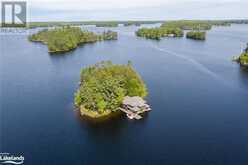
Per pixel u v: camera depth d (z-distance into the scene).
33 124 83.38
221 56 190.12
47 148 70.31
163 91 112.00
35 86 121.81
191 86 119.25
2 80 132.62
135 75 103.44
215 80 129.12
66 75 140.38
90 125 82.19
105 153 68.12
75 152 68.69
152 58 184.25
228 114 89.00
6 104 100.00
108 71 100.00
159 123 82.88
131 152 68.31
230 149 68.75
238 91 112.56
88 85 92.06
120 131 78.56
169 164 63.31
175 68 153.75
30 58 190.88
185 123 82.69
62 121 85.06
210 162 63.75
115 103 90.50
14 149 69.94
